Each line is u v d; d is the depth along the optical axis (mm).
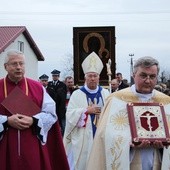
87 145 6766
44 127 4961
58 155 5328
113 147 4234
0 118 4758
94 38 10992
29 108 4918
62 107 11359
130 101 4348
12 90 4941
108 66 7805
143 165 4242
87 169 4410
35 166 4832
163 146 4176
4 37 31000
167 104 4359
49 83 11555
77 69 11039
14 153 4789
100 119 4469
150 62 4156
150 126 4203
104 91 7066
